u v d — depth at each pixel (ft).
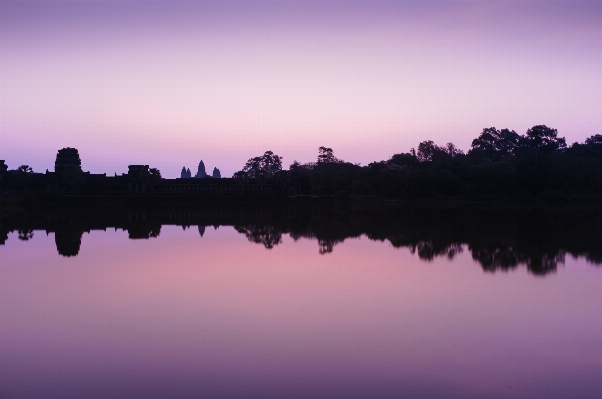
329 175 504.43
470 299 86.28
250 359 59.36
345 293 90.68
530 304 83.10
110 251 145.28
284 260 127.13
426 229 200.64
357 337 66.74
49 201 411.95
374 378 54.34
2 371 56.75
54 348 63.57
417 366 57.36
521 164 424.46
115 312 79.15
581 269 112.78
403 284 98.12
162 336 67.46
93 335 68.23
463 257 130.11
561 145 620.08
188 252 142.31
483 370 56.39
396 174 440.04
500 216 269.23
